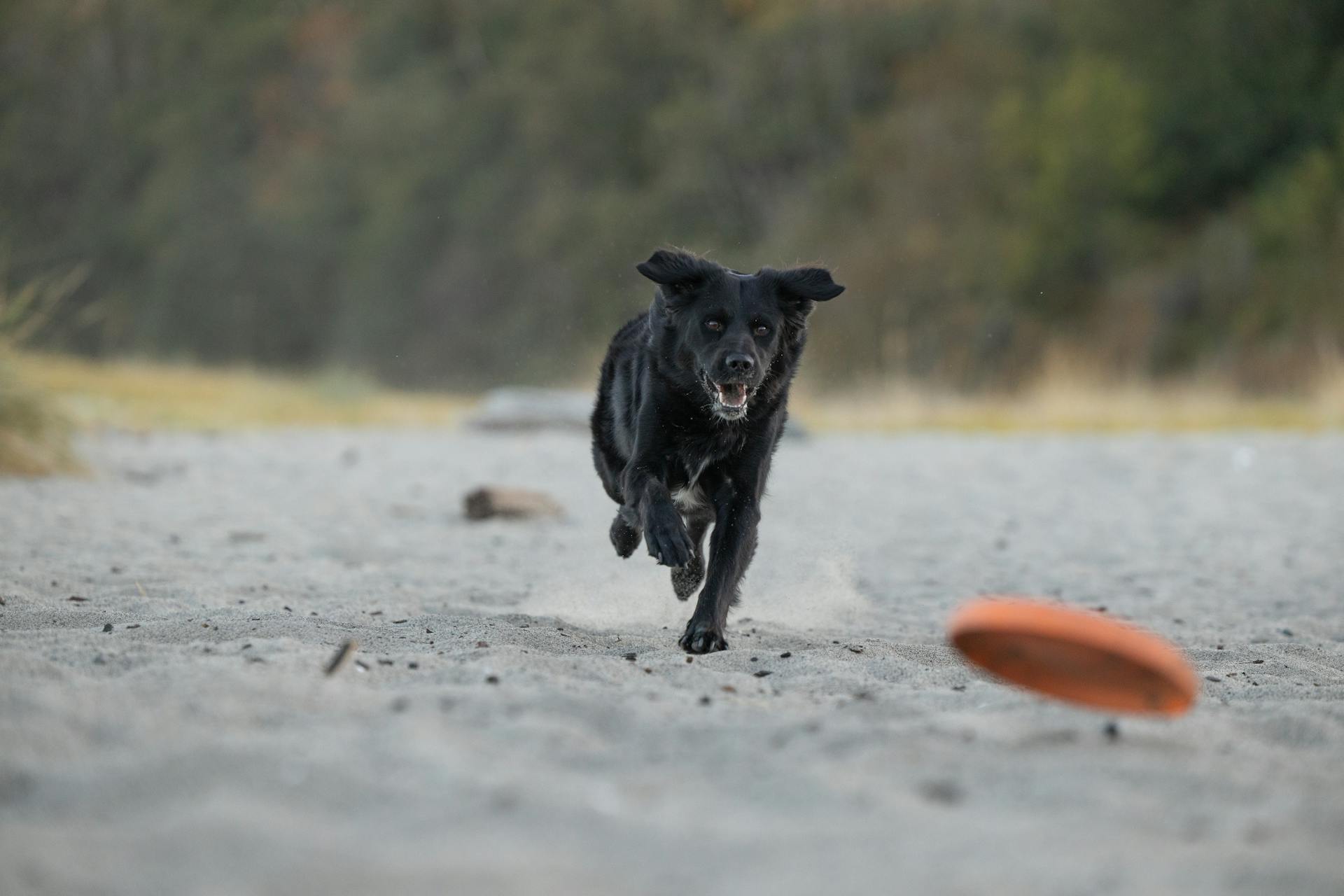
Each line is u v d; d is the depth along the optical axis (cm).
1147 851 311
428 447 2088
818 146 5269
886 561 1060
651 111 5688
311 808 326
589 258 5416
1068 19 4650
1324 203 3653
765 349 720
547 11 6078
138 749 372
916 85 4941
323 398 3073
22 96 7038
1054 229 4178
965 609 441
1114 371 3525
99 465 1543
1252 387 3353
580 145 5816
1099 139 4153
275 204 6606
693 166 5322
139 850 296
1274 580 976
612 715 425
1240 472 1705
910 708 462
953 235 4462
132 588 751
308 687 441
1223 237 3903
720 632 641
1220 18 4084
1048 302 4172
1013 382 3900
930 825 324
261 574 852
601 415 826
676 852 306
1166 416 2644
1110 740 409
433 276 6044
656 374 727
